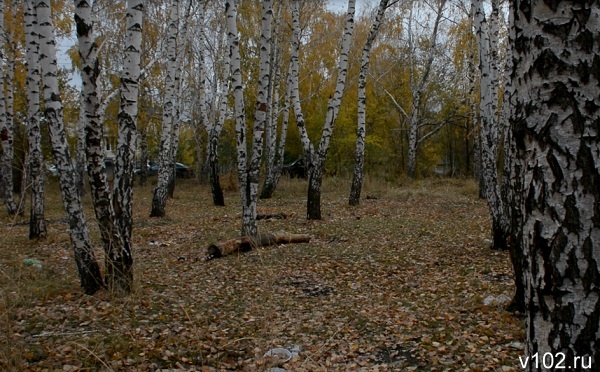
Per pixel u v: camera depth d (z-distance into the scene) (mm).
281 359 4574
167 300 6301
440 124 27297
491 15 11320
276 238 10016
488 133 8844
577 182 1987
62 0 17344
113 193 6391
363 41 27875
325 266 8172
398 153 31141
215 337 5090
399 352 4773
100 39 19766
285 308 6098
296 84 13797
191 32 21688
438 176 31328
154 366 4379
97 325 5293
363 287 7012
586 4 1984
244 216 9938
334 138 25906
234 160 31250
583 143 1980
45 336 4926
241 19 24375
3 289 5527
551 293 2041
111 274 6246
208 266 8250
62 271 7762
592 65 1979
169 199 20500
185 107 31000
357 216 13930
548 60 2049
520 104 2184
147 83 25297
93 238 10289
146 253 9430
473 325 5305
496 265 7762
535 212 2098
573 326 1983
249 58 24844
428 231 11258
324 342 5027
